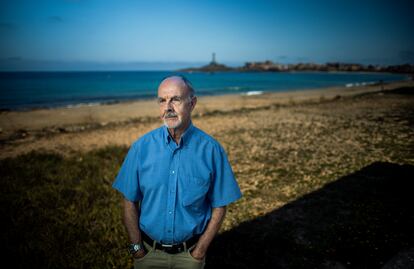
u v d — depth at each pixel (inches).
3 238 128.1
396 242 125.3
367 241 127.6
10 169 237.5
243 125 478.6
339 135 363.3
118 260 118.1
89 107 1037.8
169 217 67.7
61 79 4256.9
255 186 204.5
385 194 175.9
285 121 498.3
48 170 238.7
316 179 209.8
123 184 71.7
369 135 352.2
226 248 128.9
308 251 123.7
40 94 1721.2
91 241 129.7
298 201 174.4
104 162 268.1
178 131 69.0
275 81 3513.8
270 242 132.0
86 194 185.5
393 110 572.1
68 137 469.4
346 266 112.9
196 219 69.1
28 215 154.3
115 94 1738.4
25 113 872.3
